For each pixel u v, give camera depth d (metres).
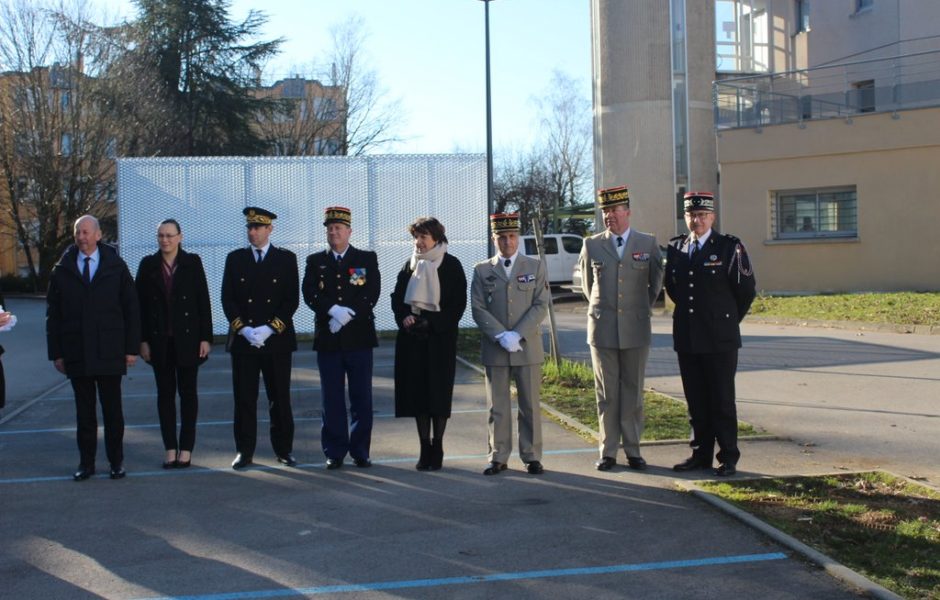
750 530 6.03
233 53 42.03
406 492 7.14
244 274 8.04
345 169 18.23
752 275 7.45
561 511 6.54
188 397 8.12
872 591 4.92
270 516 6.57
